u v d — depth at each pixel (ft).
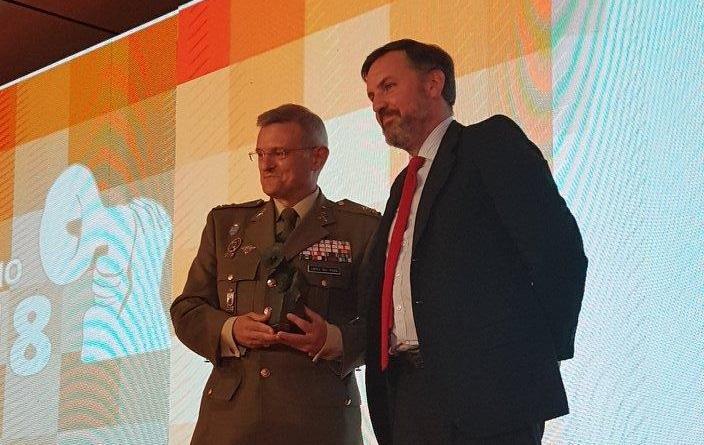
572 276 8.14
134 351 15.34
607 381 10.47
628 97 10.91
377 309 9.18
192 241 14.98
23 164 17.93
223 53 15.19
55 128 17.48
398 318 8.87
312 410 10.12
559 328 8.27
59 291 16.76
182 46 15.78
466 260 8.50
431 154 9.24
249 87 14.76
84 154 16.92
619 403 10.36
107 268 16.08
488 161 8.49
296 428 10.05
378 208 12.98
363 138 13.32
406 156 12.87
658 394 10.14
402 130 9.34
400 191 9.42
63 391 16.22
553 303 8.18
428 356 8.50
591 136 11.10
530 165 8.36
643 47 10.91
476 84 12.23
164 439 14.65
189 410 14.44
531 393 8.13
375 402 9.21
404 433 8.75
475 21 12.40
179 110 15.60
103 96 16.79
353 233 10.77
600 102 11.12
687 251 10.19
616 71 11.07
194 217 15.02
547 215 8.18
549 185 8.32
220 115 15.03
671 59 10.68
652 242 10.44
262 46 14.74
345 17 13.88
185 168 15.30
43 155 17.61
